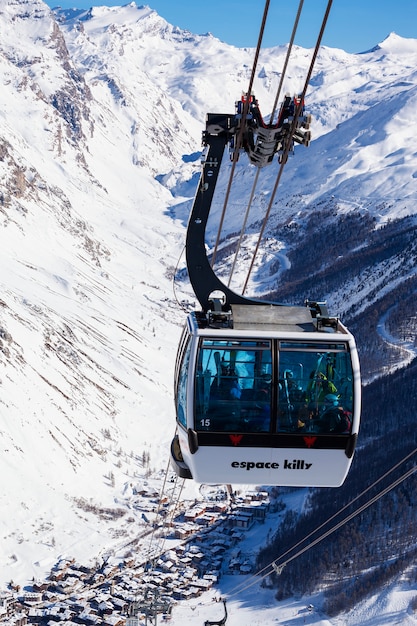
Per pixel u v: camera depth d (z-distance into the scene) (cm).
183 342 1922
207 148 1858
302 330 1852
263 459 1833
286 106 1773
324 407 1808
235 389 1806
